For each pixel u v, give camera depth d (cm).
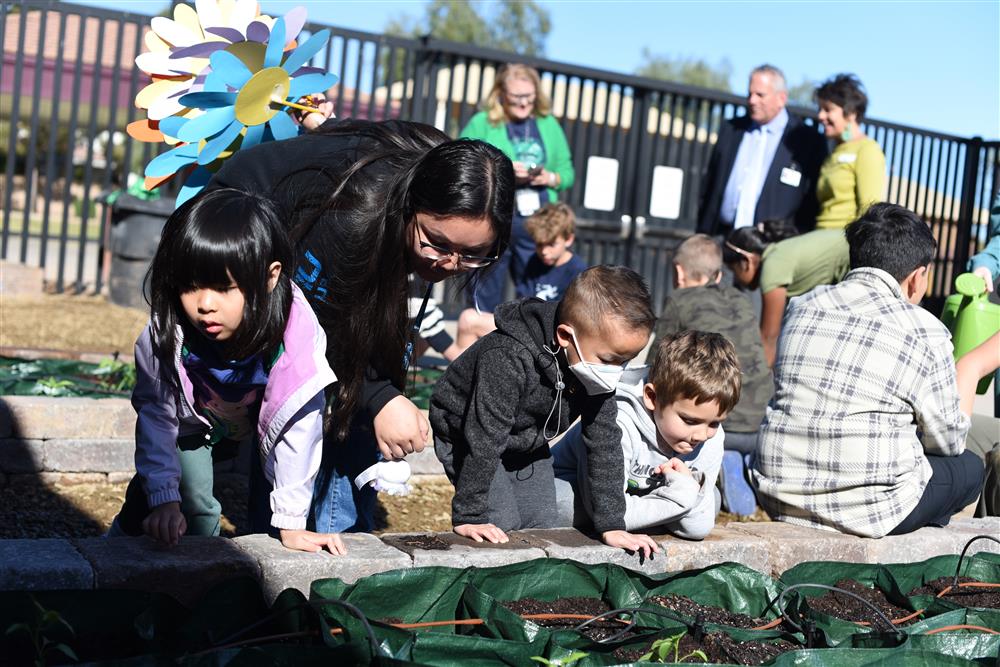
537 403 309
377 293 268
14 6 912
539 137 727
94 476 441
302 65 311
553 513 340
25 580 231
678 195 966
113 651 231
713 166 791
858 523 355
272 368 253
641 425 336
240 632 225
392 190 257
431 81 866
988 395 800
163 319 242
